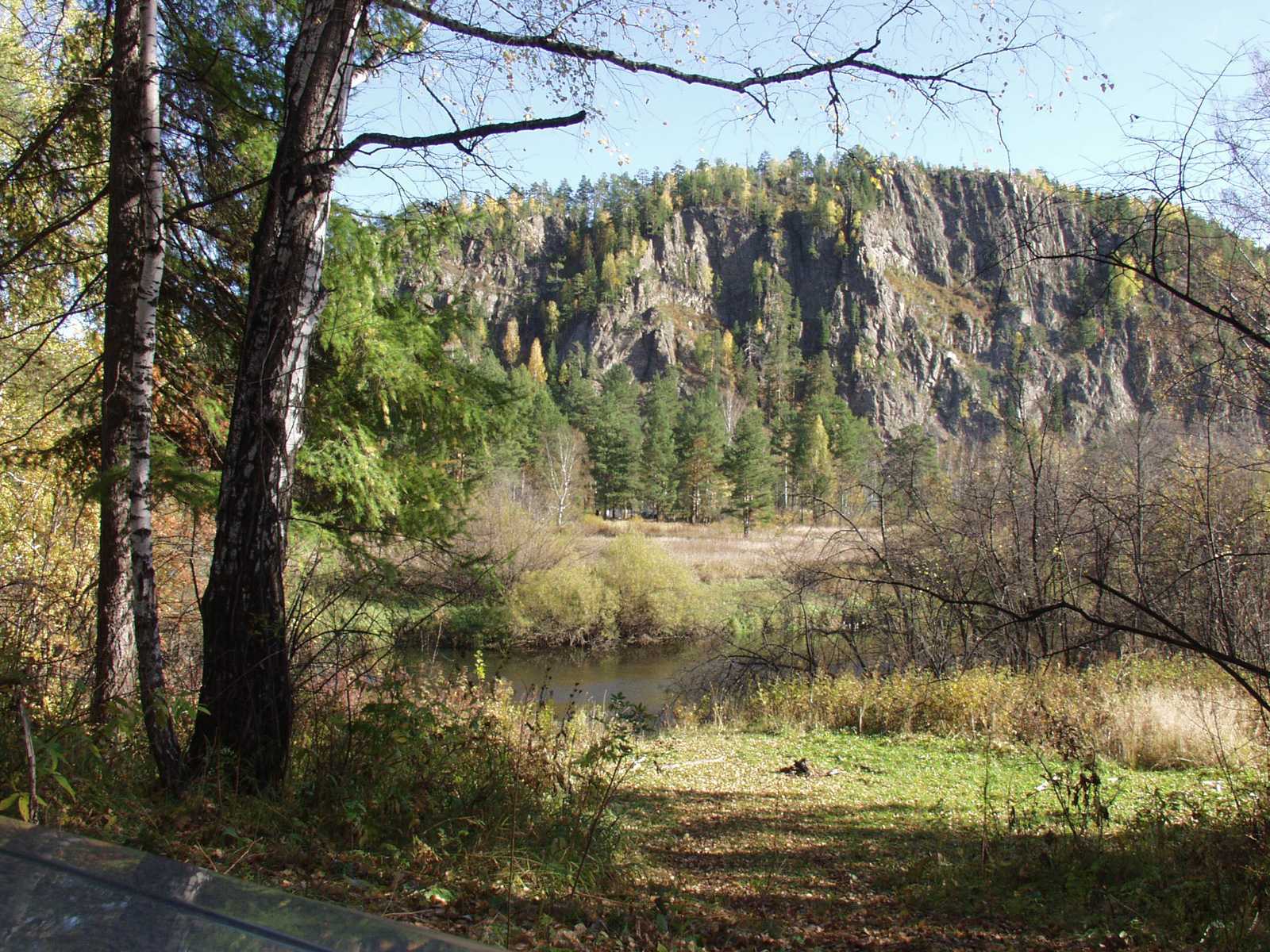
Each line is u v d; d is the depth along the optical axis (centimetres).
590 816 606
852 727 1345
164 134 763
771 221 17825
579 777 666
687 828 782
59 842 208
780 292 15838
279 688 524
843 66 614
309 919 167
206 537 990
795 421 7656
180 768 480
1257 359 585
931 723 1298
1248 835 573
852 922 504
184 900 175
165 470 727
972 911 520
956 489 1941
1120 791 839
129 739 521
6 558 927
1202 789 840
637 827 759
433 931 166
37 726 487
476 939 356
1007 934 479
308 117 530
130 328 718
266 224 535
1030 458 1684
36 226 793
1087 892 537
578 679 2395
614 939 404
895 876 611
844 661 2028
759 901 548
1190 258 507
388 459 894
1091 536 1678
